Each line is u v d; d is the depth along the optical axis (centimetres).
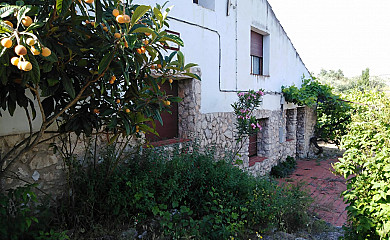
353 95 1021
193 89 493
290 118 994
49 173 300
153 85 245
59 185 309
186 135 502
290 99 884
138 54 205
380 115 404
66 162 292
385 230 251
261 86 755
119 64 202
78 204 303
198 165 409
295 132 1008
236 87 635
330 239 352
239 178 415
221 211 339
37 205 275
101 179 316
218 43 569
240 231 329
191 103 495
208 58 541
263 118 782
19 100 199
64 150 312
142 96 263
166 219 311
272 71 823
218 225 335
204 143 523
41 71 192
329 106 1048
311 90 964
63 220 281
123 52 182
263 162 743
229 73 608
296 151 1059
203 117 523
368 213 278
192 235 301
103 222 303
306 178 744
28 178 283
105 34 190
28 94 278
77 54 198
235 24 625
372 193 283
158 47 248
